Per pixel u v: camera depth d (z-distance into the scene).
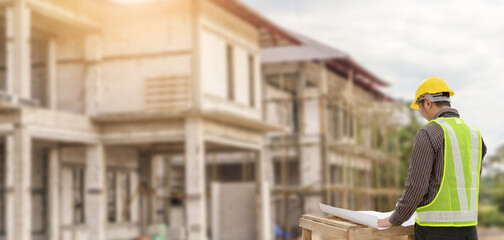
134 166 27.56
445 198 4.34
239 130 24.70
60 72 23.56
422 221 4.43
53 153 22.83
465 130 4.43
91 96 23.05
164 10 22.55
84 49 23.30
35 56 23.50
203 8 22.53
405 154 41.25
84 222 23.98
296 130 33.66
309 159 32.84
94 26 22.78
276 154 33.53
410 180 4.37
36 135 19.36
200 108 21.88
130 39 22.95
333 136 34.62
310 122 33.44
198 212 21.28
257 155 26.70
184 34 22.30
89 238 22.45
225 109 23.83
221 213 25.64
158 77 22.44
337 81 37.28
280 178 36.19
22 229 18.36
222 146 26.53
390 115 37.31
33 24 22.08
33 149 22.55
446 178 4.35
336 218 5.14
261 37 29.70
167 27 22.50
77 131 21.55
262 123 24.14
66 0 21.36
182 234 22.36
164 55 22.48
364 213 4.65
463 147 4.38
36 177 22.59
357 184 32.75
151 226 22.48
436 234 4.35
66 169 23.52
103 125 22.84
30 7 19.56
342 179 35.22
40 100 23.48
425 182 4.32
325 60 33.34
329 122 33.75
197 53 22.06
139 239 22.66
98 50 23.09
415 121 39.88
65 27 22.95
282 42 29.98
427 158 4.34
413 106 4.82
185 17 22.31
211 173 38.97
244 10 24.14
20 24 19.03
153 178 28.44
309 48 33.31
